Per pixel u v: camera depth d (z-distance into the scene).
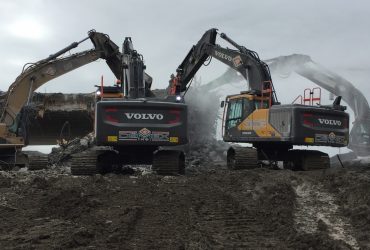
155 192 10.70
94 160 14.09
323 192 10.13
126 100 13.89
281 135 15.43
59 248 6.09
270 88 17.11
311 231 7.24
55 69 21.28
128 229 7.21
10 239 6.61
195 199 9.84
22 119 21.09
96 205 9.12
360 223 7.62
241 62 18.67
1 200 9.89
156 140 13.77
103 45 21.66
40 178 12.70
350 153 21.67
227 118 17.84
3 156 20.00
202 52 20.77
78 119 26.09
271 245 6.48
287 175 12.42
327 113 15.79
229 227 7.52
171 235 6.93
